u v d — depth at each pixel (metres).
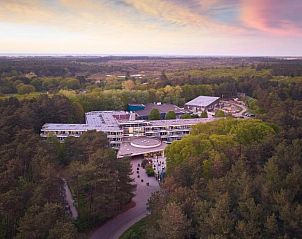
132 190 129.75
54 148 152.88
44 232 78.56
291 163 101.19
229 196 84.44
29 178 111.88
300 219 73.94
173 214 79.00
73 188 114.38
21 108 196.00
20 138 141.62
